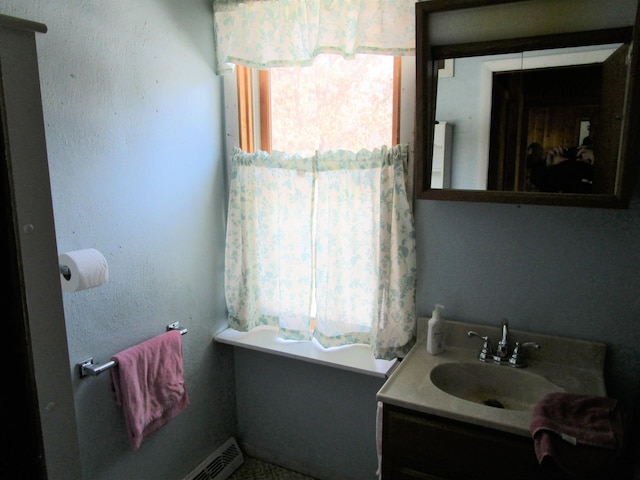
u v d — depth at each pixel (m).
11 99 0.75
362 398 2.01
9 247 0.74
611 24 1.29
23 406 0.78
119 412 1.64
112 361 1.53
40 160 0.80
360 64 1.84
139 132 1.65
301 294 2.02
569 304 1.59
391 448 1.44
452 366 1.62
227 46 1.91
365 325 1.94
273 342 2.05
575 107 1.38
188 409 2.00
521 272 1.65
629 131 1.28
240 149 2.05
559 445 1.12
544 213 1.58
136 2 1.60
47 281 0.82
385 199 1.73
